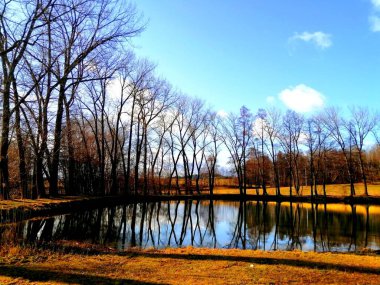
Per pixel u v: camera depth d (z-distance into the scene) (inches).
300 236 828.0
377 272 376.2
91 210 1103.0
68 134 1188.5
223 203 1871.3
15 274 336.5
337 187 2460.6
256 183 2829.7
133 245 628.7
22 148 1018.1
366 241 761.6
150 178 2399.1
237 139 2343.8
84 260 417.1
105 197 1334.9
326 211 1451.8
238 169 2330.2
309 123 2252.7
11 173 1180.5
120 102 1656.0
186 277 343.3
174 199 1996.8
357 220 1147.3
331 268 392.2
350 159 2255.2
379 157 2915.8
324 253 516.1
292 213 1374.3
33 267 366.3
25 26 607.8
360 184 2544.3
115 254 470.3
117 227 868.6
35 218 783.7
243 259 438.3
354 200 1877.5
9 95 718.5
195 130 2354.8
